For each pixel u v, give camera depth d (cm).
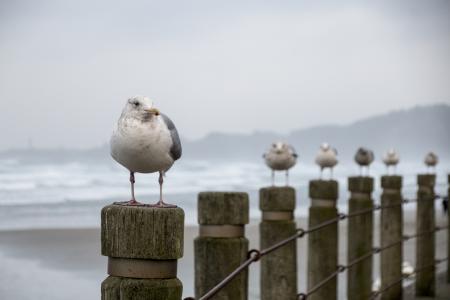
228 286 496
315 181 807
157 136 411
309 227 808
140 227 339
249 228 2177
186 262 1499
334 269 799
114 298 340
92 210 2830
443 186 4431
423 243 1195
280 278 631
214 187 4019
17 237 1955
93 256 1653
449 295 1193
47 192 3472
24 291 1216
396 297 1080
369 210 873
